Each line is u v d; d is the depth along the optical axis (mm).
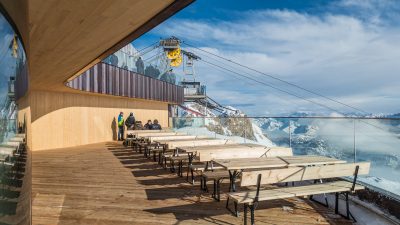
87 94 18844
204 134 14023
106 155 13445
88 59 9383
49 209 5645
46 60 9094
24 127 2100
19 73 1945
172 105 33938
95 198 6391
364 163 5039
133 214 5359
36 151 15086
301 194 4641
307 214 5242
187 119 16672
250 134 10586
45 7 4898
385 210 5105
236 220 5023
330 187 5062
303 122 8203
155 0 4777
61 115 17031
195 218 5133
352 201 5805
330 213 5273
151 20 5758
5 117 1631
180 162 8719
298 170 4723
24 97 2113
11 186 1741
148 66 25156
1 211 1580
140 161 11609
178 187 7320
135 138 15312
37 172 9414
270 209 5539
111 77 19344
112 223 4934
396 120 5957
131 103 24016
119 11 5234
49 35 6582
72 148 16531
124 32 6586
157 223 4918
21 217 1954
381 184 5555
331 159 6219
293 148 8383
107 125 21156
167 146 9781
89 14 5336
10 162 1721
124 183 7797
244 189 6852
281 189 4930
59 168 10141
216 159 6312
